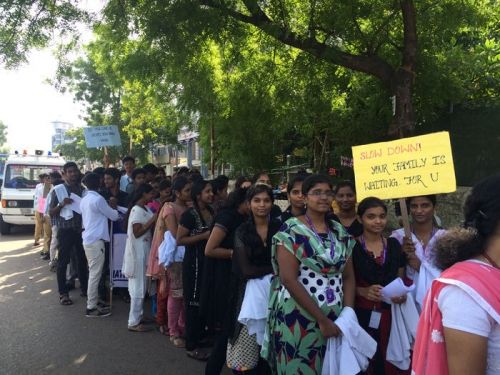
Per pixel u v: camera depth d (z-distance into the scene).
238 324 3.60
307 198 2.98
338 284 2.94
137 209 5.91
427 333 1.57
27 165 15.59
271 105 9.34
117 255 6.82
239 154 11.35
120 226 7.05
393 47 7.81
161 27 7.05
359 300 3.21
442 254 1.63
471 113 7.44
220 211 4.24
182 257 5.31
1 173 20.27
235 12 7.25
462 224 1.70
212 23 7.10
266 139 11.24
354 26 6.99
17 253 11.72
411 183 3.15
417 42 6.90
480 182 1.58
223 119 10.50
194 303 4.84
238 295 3.70
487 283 1.44
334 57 6.89
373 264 3.18
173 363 4.82
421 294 3.20
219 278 4.14
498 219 1.48
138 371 4.62
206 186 4.97
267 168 11.93
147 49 8.15
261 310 3.45
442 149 3.06
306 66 7.92
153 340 5.52
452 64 7.45
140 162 28.86
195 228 4.83
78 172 7.39
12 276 9.05
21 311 6.69
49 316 6.45
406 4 6.50
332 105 9.24
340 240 2.97
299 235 2.88
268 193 3.64
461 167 7.56
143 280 5.88
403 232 3.63
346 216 4.17
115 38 8.18
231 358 3.65
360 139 9.39
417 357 1.60
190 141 27.31
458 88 7.28
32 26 7.68
